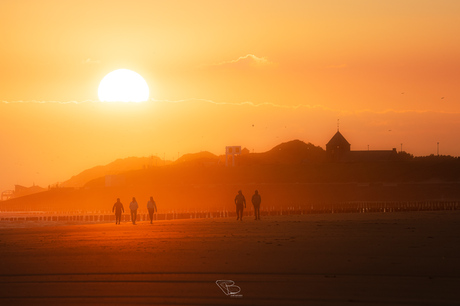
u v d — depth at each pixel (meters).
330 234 96.25
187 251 75.00
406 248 73.44
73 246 84.88
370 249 73.00
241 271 58.03
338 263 61.72
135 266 62.41
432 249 72.12
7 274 59.16
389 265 59.81
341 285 50.12
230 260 65.62
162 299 46.38
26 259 70.38
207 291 48.94
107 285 52.22
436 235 90.88
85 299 46.91
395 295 45.91
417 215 162.50
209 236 98.12
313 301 44.53
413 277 53.09
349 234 95.44
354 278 53.16
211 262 64.31
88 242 91.38
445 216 154.00
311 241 84.75
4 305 45.38
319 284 50.75
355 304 43.34
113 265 63.41
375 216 161.50
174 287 50.81
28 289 51.16
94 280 54.78
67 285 52.62
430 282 50.72
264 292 48.03
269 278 54.06
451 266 58.69
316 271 57.12
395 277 53.22
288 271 57.47
